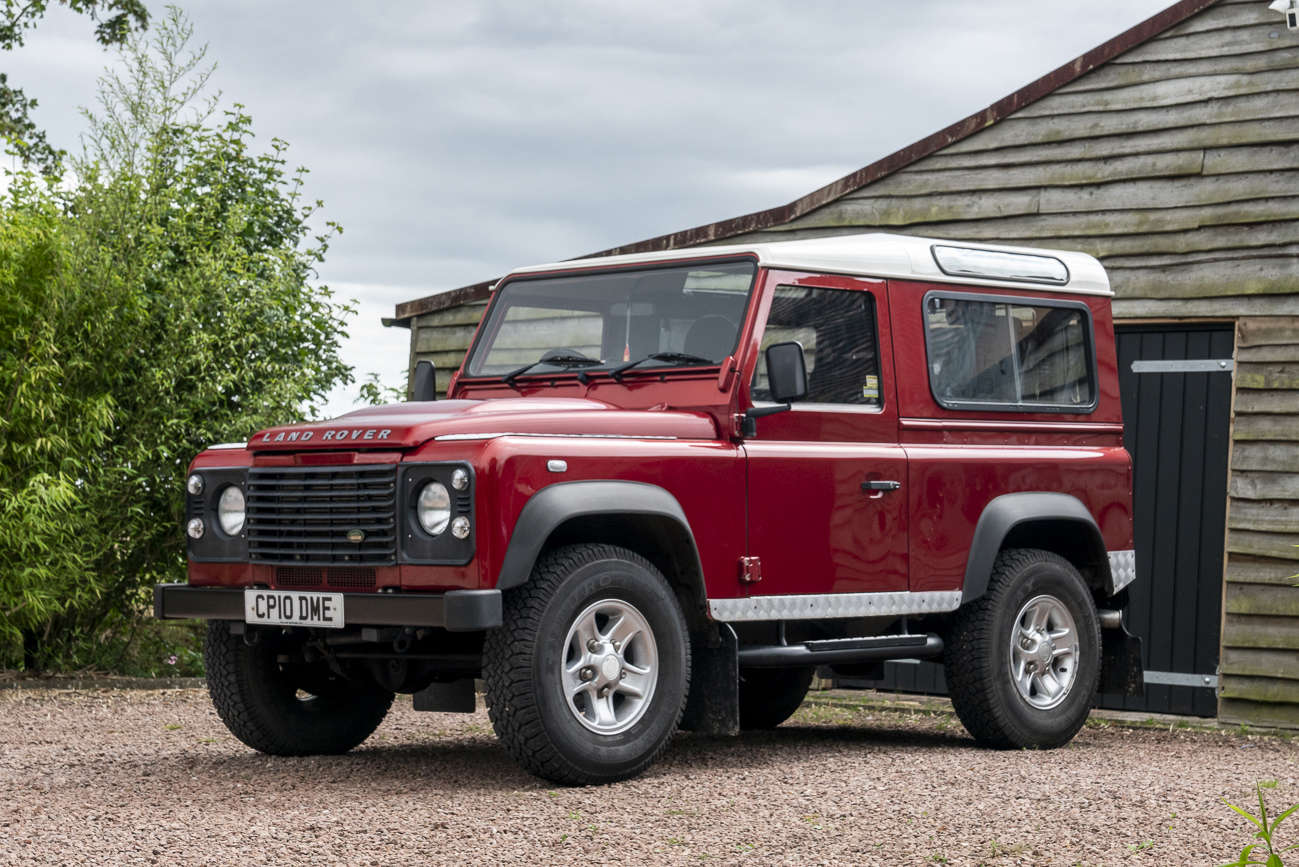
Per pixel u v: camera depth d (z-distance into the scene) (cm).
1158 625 877
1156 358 882
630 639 541
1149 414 884
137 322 1047
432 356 1101
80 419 984
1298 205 819
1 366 948
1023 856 419
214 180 1218
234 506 574
